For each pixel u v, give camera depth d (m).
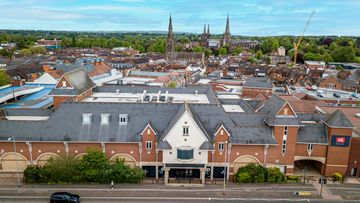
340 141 61.81
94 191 54.22
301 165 68.25
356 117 77.12
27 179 56.19
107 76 131.25
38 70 145.88
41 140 58.19
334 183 60.28
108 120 60.44
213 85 125.12
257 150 60.12
